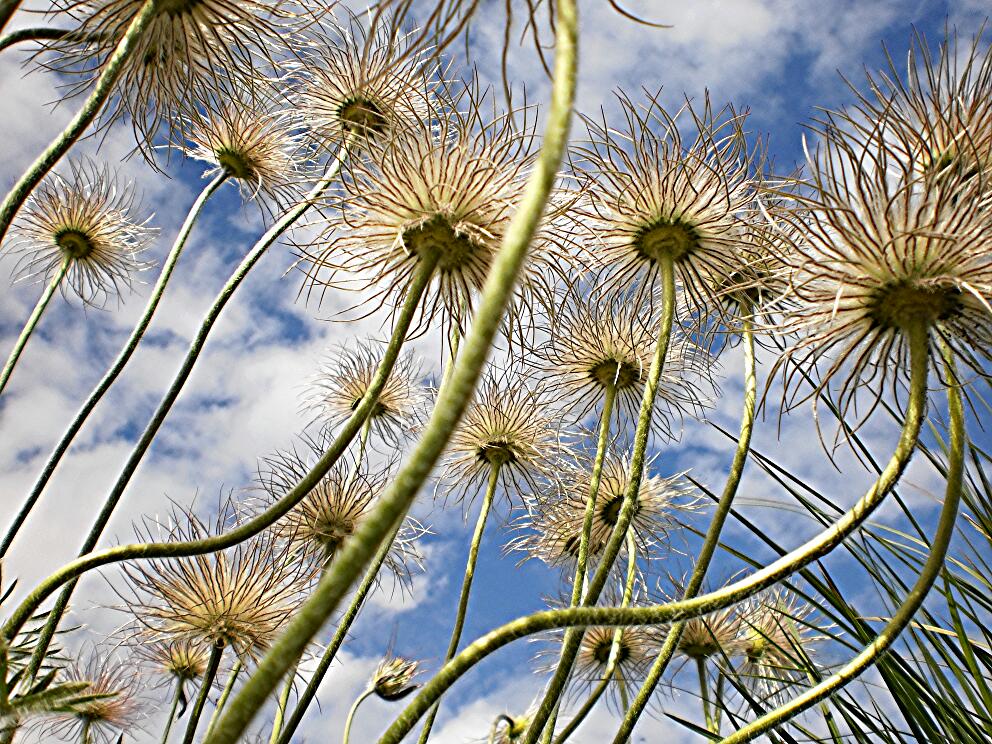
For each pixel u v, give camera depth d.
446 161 0.22
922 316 0.17
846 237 0.17
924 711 0.19
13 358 0.29
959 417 0.16
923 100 0.21
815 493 0.21
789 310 0.19
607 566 0.20
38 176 0.19
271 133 0.35
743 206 0.26
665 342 0.23
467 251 0.22
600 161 0.26
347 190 0.23
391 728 0.13
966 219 0.17
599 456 0.28
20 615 0.18
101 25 0.23
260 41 0.25
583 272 0.27
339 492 0.35
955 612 0.19
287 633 0.09
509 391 0.37
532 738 0.19
